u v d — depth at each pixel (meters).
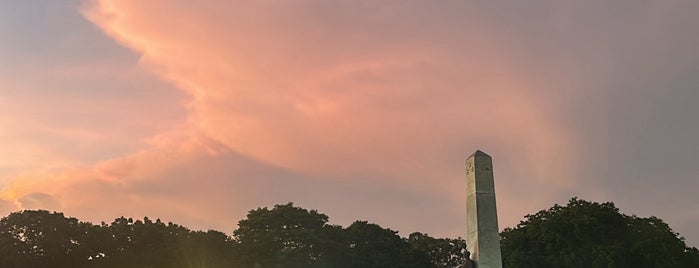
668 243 69.44
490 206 35.62
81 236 76.38
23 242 73.62
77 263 74.06
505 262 74.00
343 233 86.56
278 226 84.88
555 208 78.06
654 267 67.44
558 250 73.31
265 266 76.12
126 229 78.88
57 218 76.44
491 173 36.59
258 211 87.94
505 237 79.81
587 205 75.62
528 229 77.06
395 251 85.25
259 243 80.75
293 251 79.56
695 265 69.88
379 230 88.56
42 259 72.19
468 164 37.22
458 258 98.25
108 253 77.69
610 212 74.19
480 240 34.84
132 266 74.19
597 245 69.94
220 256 77.38
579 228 72.25
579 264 70.75
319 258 81.75
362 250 84.50
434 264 94.75
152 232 79.69
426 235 101.38
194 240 78.38
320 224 89.19
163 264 75.44
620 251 68.38
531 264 72.44
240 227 86.81
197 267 76.44
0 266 70.25
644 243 68.75
